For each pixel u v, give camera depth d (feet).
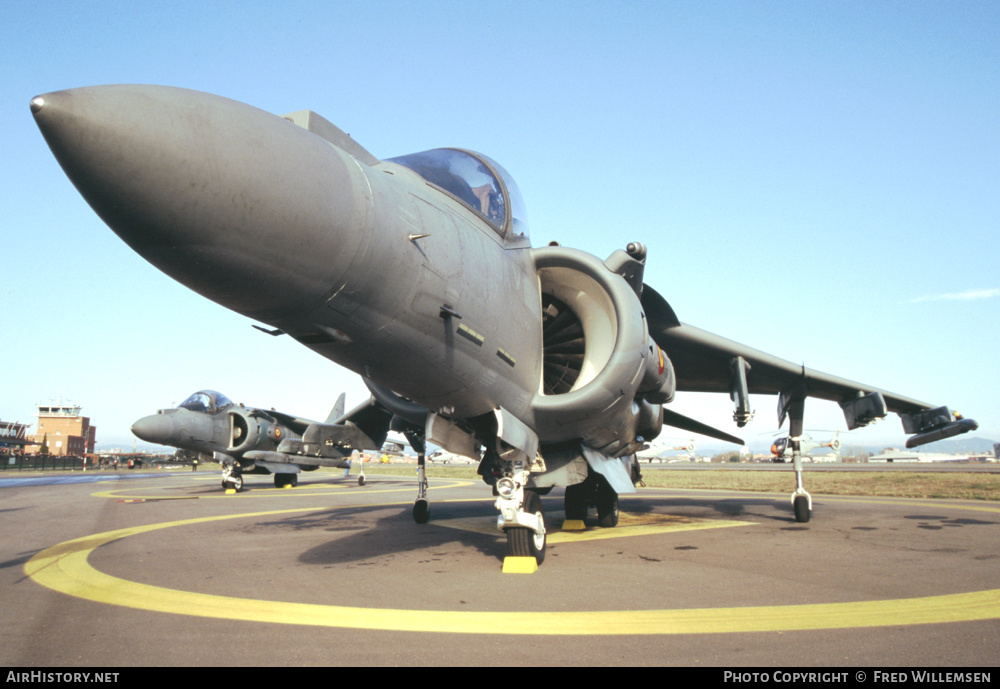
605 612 13.84
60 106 9.87
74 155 10.18
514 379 20.48
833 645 11.23
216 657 10.81
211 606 14.74
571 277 22.90
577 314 23.58
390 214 14.98
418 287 15.90
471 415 20.66
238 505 49.29
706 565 20.15
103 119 10.07
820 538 26.78
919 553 22.41
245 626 12.85
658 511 40.91
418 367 17.72
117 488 77.92
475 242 18.71
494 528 32.32
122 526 33.76
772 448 210.59
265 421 74.54
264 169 11.73
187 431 66.90
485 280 18.56
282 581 17.85
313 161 12.86
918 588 16.34
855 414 37.22
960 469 144.05
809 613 13.65
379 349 16.62
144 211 10.87
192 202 10.99
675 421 40.70
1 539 28.35
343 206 13.30
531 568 19.11
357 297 14.56
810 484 76.79
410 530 31.40
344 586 17.04
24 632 12.56
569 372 25.62
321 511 43.42
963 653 10.77
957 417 37.50
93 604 15.08
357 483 99.91
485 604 14.73
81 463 237.45
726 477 102.47
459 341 17.79
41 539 28.32
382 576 18.53
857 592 15.85
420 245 15.90
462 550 24.07
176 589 16.83
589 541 26.45
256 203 11.65
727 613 13.69
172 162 10.64
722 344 33.17
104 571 19.84
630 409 25.61
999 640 11.55
